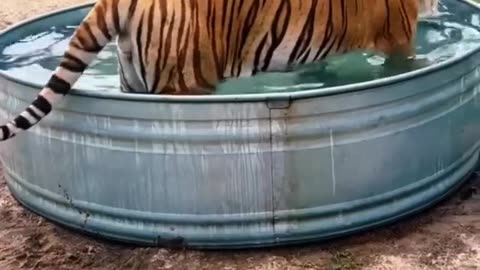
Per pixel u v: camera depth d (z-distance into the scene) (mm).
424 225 4352
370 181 4133
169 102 3889
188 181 4016
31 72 4992
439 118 4312
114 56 5391
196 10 4289
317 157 3996
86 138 4113
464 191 4660
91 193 4215
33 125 4188
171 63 4262
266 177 3992
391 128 4098
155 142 3977
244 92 4531
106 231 4258
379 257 4082
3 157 4754
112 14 4184
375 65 4961
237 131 3916
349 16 4773
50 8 8391
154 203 4090
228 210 4047
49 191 4398
